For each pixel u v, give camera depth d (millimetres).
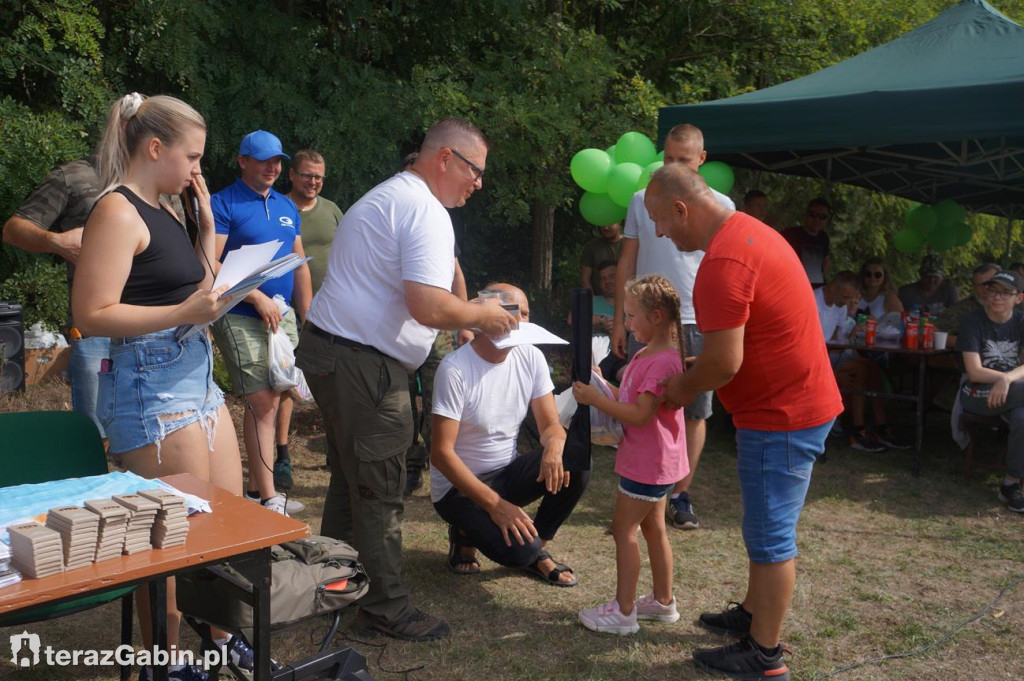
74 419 2668
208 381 2594
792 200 11438
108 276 2262
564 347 8508
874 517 4633
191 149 2396
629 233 4453
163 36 6816
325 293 2963
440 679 2850
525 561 3432
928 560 4000
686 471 3164
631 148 6090
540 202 9742
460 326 2850
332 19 8695
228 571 2156
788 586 2766
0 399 5895
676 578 3717
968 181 8281
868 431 6148
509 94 8945
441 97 8359
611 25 12055
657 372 2996
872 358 6324
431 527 4305
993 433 6586
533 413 3561
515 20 9453
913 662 3027
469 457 3457
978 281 5379
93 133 6824
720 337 2564
